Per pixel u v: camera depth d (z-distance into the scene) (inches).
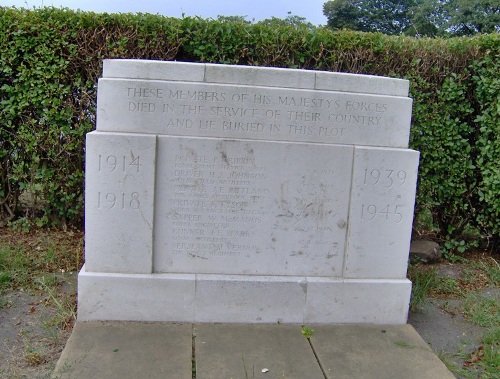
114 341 130.1
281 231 144.9
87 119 214.1
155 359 122.9
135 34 205.9
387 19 1144.8
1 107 210.5
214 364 122.3
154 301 141.5
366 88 145.4
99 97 136.3
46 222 223.1
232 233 143.6
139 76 137.9
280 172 142.3
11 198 227.3
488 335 150.5
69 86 208.8
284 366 123.5
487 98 212.1
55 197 221.6
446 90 212.8
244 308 144.3
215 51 209.3
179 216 141.5
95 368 117.6
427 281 186.1
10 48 204.4
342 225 146.5
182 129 139.3
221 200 141.9
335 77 143.6
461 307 172.4
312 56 212.7
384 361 128.4
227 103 139.5
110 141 135.4
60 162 218.1
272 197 143.1
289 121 142.0
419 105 212.1
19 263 179.6
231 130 140.6
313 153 142.3
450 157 217.9
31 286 167.5
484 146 215.0
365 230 146.7
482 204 225.0
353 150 143.5
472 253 231.3
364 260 148.1
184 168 139.5
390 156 144.6
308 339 137.9
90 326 137.6
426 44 215.0
